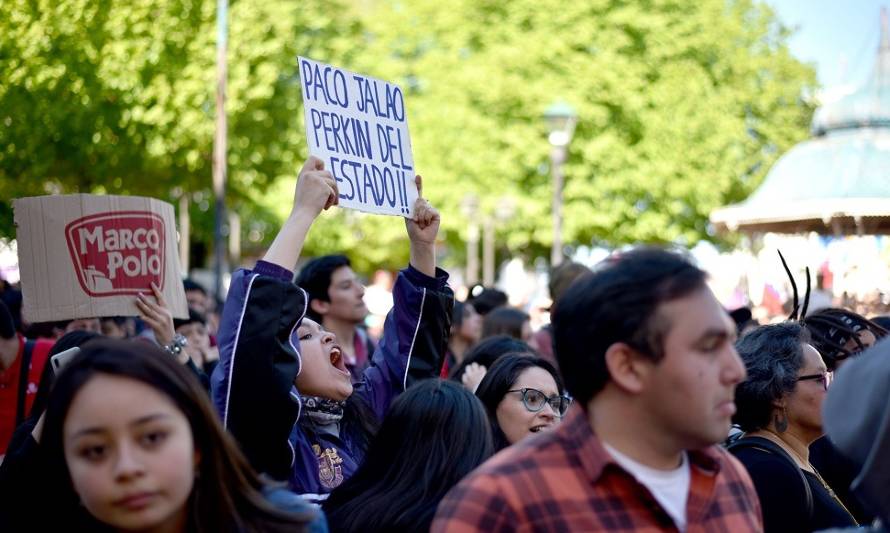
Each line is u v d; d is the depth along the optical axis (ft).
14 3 38.32
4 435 18.95
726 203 94.63
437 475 11.18
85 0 42.52
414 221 16.10
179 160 55.47
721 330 7.70
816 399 12.75
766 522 12.16
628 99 91.09
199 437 8.00
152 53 50.42
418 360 15.70
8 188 38.11
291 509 8.36
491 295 28.96
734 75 94.48
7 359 18.99
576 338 7.90
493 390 14.02
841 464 15.16
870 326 15.23
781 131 94.27
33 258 14.51
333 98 15.24
